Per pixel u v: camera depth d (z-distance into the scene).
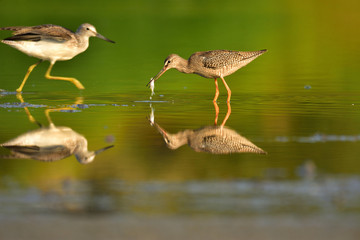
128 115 15.88
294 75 23.31
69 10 37.88
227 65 18.27
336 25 36.19
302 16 38.97
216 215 8.18
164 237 7.32
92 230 7.58
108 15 36.88
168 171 10.53
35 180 10.01
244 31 33.50
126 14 37.50
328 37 32.75
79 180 9.99
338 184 9.56
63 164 11.10
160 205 8.65
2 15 34.47
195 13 38.53
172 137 13.28
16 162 11.23
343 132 13.59
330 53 28.47
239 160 11.25
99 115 15.88
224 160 11.28
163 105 17.53
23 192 9.33
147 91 20.17
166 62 18.77
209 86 21.33
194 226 7.72
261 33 33.09
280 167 10.67
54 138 13.16
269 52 28.61
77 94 19.44
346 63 25.84
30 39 18.84
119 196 9.11
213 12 39.25
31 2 40.28
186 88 20.91
